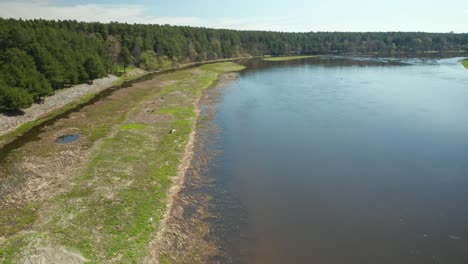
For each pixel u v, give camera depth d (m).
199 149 39.66
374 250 22.27
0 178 31.88
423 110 55.84
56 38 87.38
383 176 32.50
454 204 27.50
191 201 28.23
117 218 24.94
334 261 21.33
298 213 26.62
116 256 21.00
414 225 24.89
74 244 21.69
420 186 30.44
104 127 47.81
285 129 47.06
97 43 103.69
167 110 56.97
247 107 60.31
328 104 61.28
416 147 39.50
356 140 42.16
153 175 32.09
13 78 54.69
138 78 100.06
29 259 19.34
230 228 24.77
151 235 23.39
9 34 78.50
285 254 22.00
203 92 74.81
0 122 47.66
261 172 33.78
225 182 31.69
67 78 72.19
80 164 34.56
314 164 35.47
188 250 22.31
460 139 41.81
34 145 40.84
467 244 22.80
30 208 26.34
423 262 21.14
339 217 26.03
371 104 60.66
